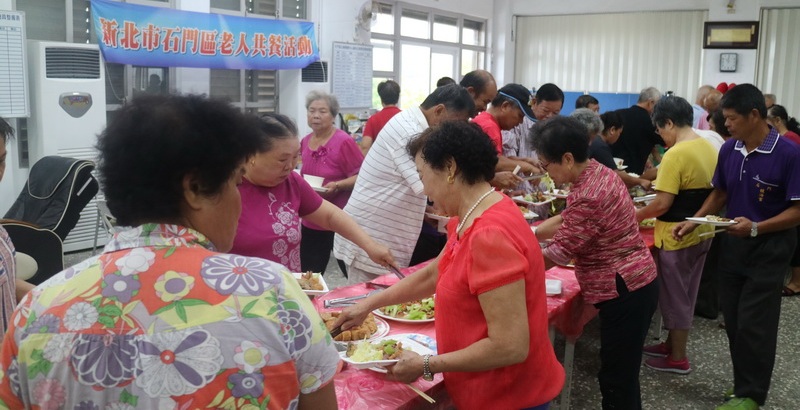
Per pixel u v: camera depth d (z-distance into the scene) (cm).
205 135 86
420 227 293
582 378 337
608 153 417
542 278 160
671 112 326
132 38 515
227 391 83
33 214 402
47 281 88
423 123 276
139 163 84
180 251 87
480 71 379
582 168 231
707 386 331
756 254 274
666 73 975
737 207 283
